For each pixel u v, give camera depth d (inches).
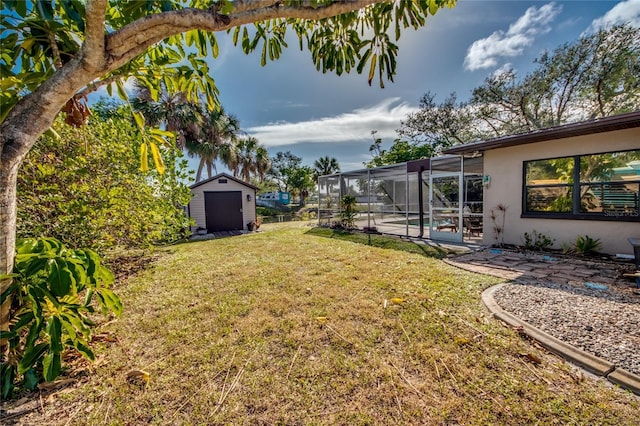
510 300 119.1
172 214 231.0
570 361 78.0
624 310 105.9
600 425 56.6
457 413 61.2
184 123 622.8
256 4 58.4
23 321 66.1
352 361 81.2
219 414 63.3
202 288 150.6
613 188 193.6
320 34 105.7
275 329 101.3
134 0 57.6
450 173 296.2
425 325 100.6
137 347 90.7
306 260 212.7
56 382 72.3
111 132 178.5
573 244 210.4
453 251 235.1
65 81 54.1
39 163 138.9
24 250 72.8
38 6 45.3
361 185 452.4
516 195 240.4
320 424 60.0
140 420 62.1
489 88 562.6
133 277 175.8
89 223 153.6
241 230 483.2
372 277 160.4
